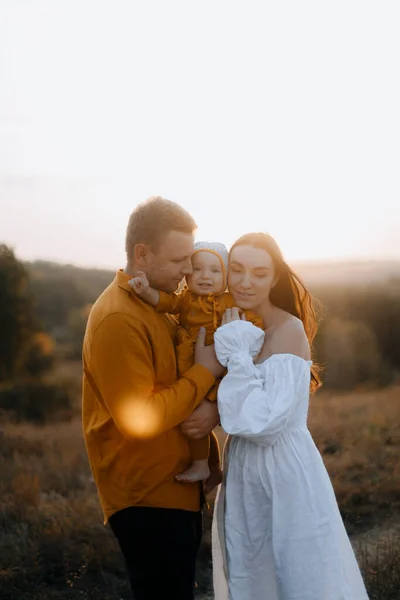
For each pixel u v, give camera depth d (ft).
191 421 10.75
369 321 111.86
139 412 10.01
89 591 16.72
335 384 98.58
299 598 10.38
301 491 10.62
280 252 11.51
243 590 10.80
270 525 10.73
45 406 61.98
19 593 16.53
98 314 10.52
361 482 23.53
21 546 18.51
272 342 11.37
